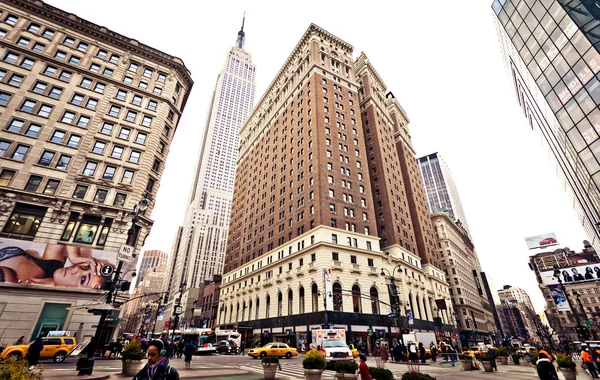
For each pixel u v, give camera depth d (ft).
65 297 92.89
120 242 109.70
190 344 68.18
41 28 134.10
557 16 93.15
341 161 177.68
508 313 560.20
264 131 256.11
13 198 98.27
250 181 256.93
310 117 190.60
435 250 252.42
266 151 240.94
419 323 166.09
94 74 134.62
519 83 144.46
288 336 143.74
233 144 648.38
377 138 221.87
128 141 129.49
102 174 118.11
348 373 40.42
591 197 97.81
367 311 139.54
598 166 82.84
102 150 122.31
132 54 152.97
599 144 81.82
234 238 254.88
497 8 122.52
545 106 107.96
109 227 110.52
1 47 120.47
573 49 88.12
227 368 66.33
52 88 123.13
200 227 542.16
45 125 114.73
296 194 178.09
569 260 377.50
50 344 70.69
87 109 126.21
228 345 132.46
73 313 92.48
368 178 187.62
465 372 69.46
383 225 192.54
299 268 150.00
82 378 42.32
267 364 50.16
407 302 160.66
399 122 291.38
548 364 30.27
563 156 117.50
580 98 86.79
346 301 134.92
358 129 204.64
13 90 114.73
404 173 262.26
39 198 102.22
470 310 306.35
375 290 149.18
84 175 113.60
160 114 144.87
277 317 156.25
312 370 44.50
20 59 122.31
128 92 140.97
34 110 115.44
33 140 110.11
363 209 171.63
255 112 298.15
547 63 98.43
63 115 120.26
